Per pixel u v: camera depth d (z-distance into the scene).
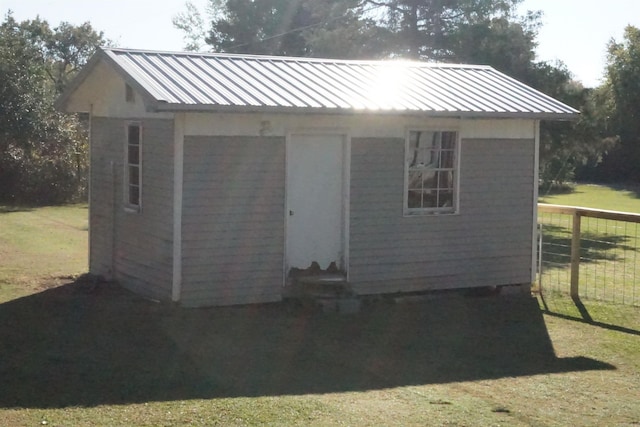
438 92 14.70
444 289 14.58
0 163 30.98
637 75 53.69
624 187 53.06
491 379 9.80
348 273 13.72
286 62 14.93
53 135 31.59
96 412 7.91
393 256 14.09
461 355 10.91
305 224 13.50
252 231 12.91
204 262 12.59
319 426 7.75
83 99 15.55
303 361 10.23
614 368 10.54
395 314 13.16
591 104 27.56
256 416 7.96
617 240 25.50
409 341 11.55
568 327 12.78
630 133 54.84
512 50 27.69
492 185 14.90
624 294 15.52
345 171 13.65
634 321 13.27
